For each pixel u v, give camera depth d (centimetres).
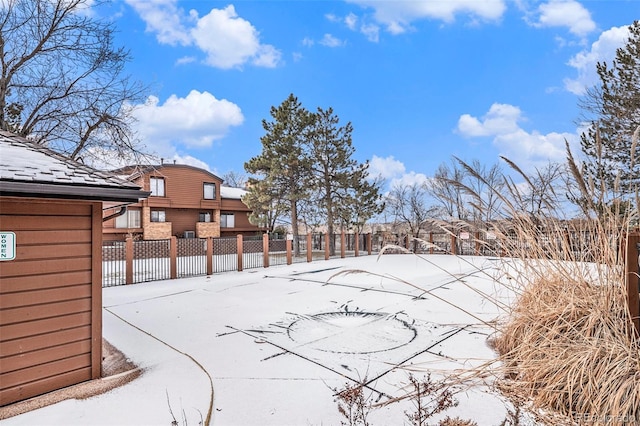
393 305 561
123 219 1627
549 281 308
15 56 893
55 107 931
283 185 1476
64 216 293
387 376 300
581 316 265
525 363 273
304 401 262
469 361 324
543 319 285
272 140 1440
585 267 284
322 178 1486
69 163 341
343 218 1446
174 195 1773
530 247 325
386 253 1562
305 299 618
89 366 302
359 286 739
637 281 240
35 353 275
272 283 799
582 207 283
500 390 266
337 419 238
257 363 333
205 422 236
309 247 1245
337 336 407
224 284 794
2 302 262
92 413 249
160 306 582
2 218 264
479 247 434
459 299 595
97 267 310
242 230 2070
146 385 291
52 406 259
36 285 278
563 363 243
